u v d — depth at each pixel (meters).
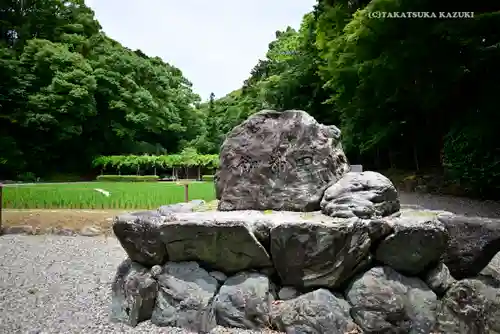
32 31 28.88
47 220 7.82
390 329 2.74
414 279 2.97
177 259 3.27
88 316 3.35
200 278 3.15
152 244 3.26
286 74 20.52
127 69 31.48
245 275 3.11
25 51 25.67
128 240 3.38
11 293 4.05
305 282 2.96
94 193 11.98
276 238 2.96
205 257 3.17
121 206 9.01
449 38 8.44
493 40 8.17
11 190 13.51
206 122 37.44
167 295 3.15
